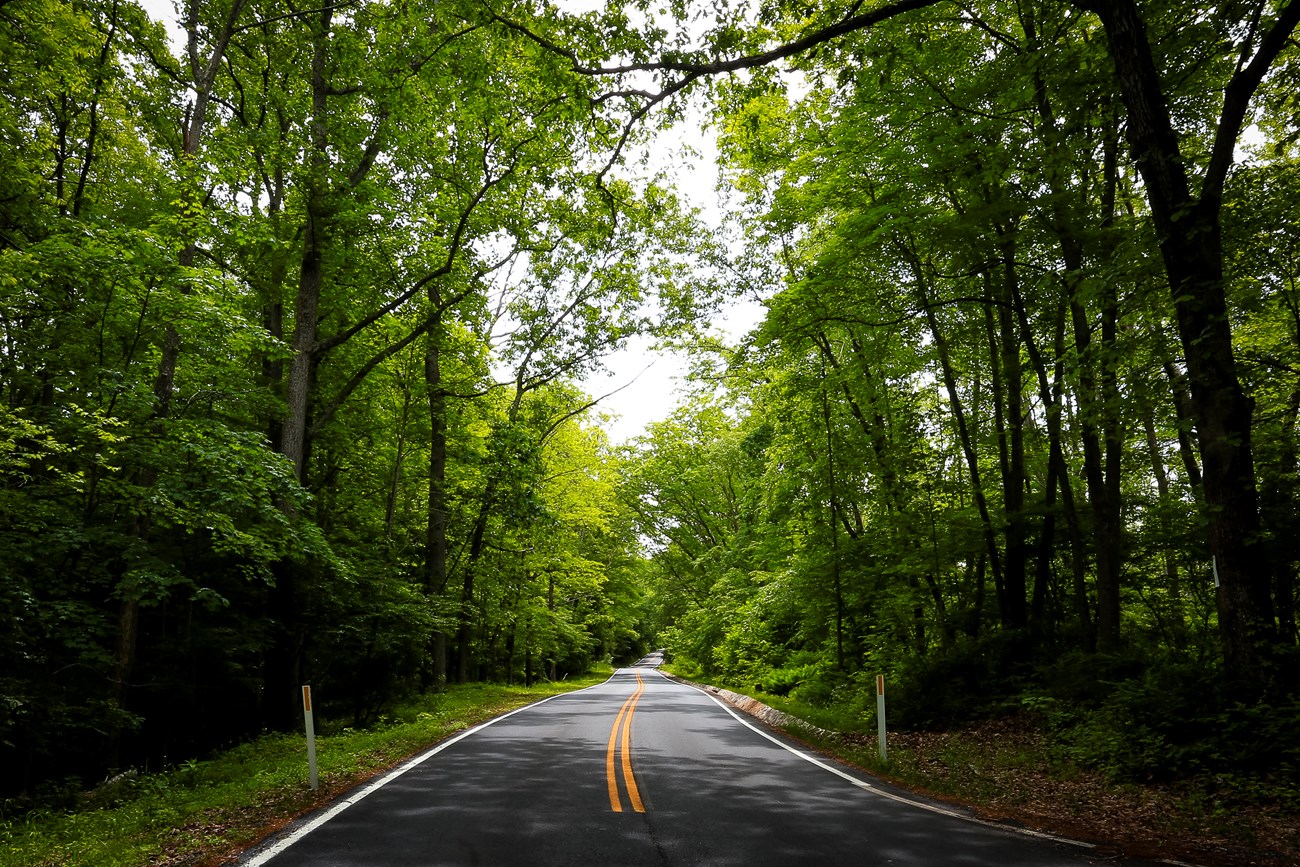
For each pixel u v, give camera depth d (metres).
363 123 16.41
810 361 20.95
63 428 11.45
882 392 17.81
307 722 8.48
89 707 12.00
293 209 16.50
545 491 34.72
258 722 17.91
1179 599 16.70
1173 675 9.22
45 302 12.79
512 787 8.39
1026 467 19.94
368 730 15.36
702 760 10.49
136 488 11.81
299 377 16.61
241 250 18.17
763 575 26.05
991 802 7.65
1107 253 11.11
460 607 21.22
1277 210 9.76
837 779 9.02
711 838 6.10
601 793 8.02
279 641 16.38
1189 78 10.20
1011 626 14.88
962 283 15.34
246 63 17.39
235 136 14.56
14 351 12.96
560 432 37.62
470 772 9.44
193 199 13.77
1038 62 10.24
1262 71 8.17
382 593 18.11
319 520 22.16
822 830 6.38
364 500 25.25
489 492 28.03
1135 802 7.42
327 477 23.36
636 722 16.05
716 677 38.16
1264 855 5.57
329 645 17.22
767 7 10.47
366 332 21.42
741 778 9.02
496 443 27.61
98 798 9.91
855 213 15.56
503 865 5.33
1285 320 12.27
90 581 12.97
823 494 19.42
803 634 23.64
